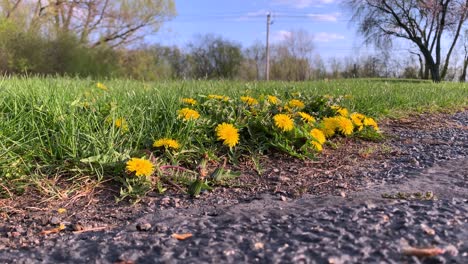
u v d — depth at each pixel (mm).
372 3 5402
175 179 461
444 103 1322
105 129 524
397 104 1123
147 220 364
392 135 763
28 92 640
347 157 597
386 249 277
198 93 786
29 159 468
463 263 254
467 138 775
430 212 352
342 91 1244
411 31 5379
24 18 3500
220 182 469
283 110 665
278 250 281
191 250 286
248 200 420
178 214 379
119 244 303
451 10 5133
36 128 502
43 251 301
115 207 400
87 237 327
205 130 584
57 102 557
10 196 413
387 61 6918
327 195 427
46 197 417
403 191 433
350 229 316
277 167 543
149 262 271
